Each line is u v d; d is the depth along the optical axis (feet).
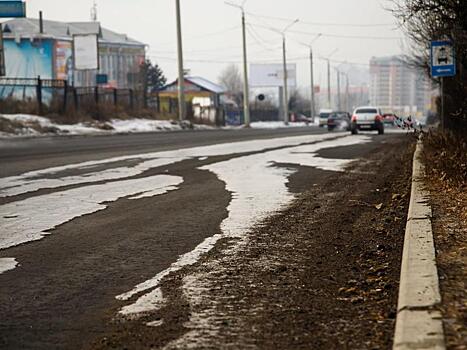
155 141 100.99
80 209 36.50
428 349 13.58
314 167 58.75
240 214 34.37
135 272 23.24
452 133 54.34
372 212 34.78
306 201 38.68
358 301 19.24
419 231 24.82
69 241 28.37
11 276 22.89
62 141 100.89
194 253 25.91
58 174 54.03
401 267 21.13
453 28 44.91
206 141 101.14
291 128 189.37
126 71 324.80
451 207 30.42
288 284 21.36
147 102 188.96
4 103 135.95
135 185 46.68
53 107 141.38
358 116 133.28
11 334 17.24
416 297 16.83
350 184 46.62
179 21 164.35
